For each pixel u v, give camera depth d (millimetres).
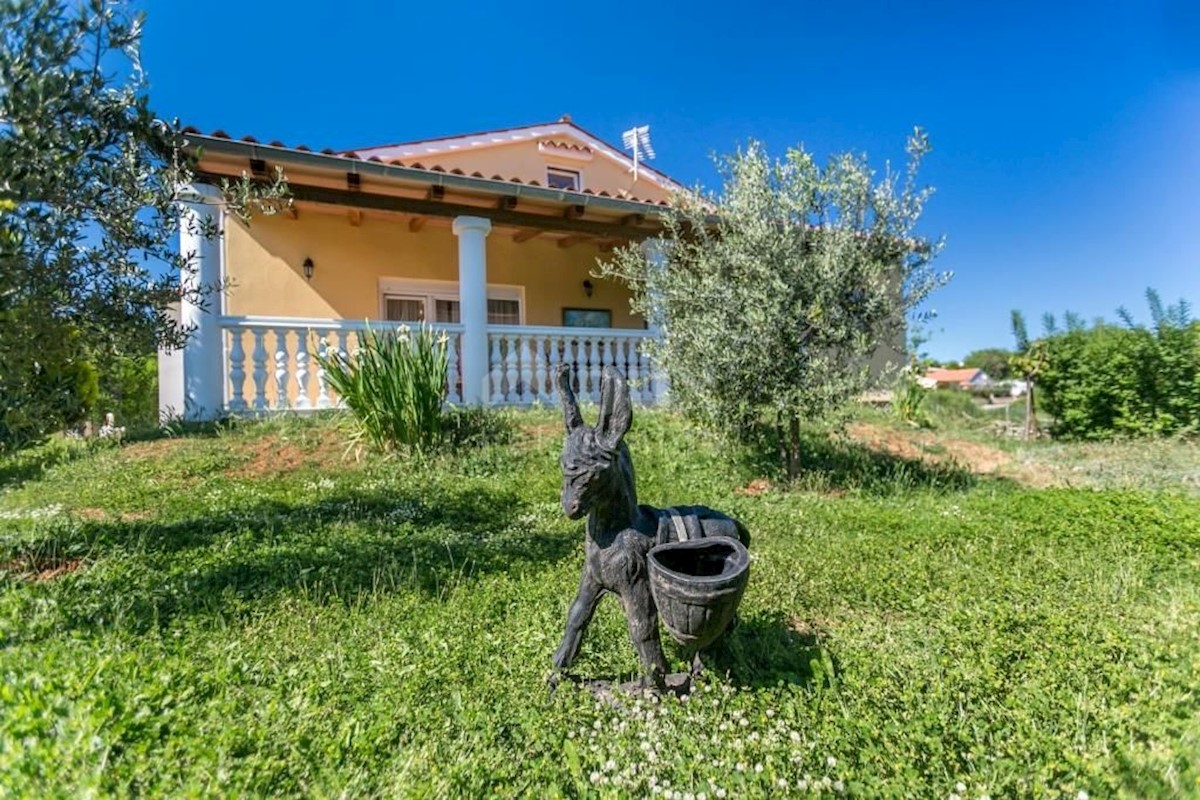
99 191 4344
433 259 12516
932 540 5473
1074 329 13445
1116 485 8211
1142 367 12359
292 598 3982
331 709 2629
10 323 4008
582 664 3236
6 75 3824
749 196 7344
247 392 10094
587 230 11328
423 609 3904
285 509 6020
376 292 12047
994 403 26375
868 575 4551
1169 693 2812
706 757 2414
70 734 2182
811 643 3549
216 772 2078
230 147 7898
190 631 3449
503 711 2734
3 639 3150
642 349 8398
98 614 3576
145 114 4434
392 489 6652
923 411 13164
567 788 2270
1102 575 4617
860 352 7289
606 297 14242
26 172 3799
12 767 1983
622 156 15547
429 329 8688
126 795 1912
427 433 7820
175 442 7848
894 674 3084
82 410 5074
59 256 4250
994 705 2779
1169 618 3838
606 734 2568
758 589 4254
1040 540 5477
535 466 7648
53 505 6031
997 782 2246
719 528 3084
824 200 7266
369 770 2232
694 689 2879
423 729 2551
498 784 2238
